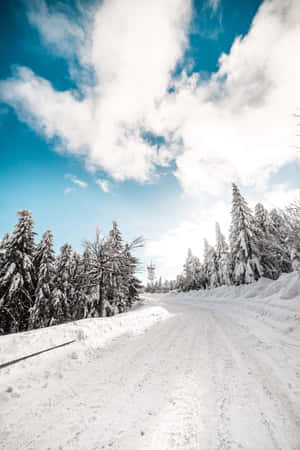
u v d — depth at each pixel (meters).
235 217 25.39
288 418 2.82
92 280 15.79
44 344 5.71
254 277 22.81
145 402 3.39
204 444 2.42
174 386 3.92
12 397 3.61
